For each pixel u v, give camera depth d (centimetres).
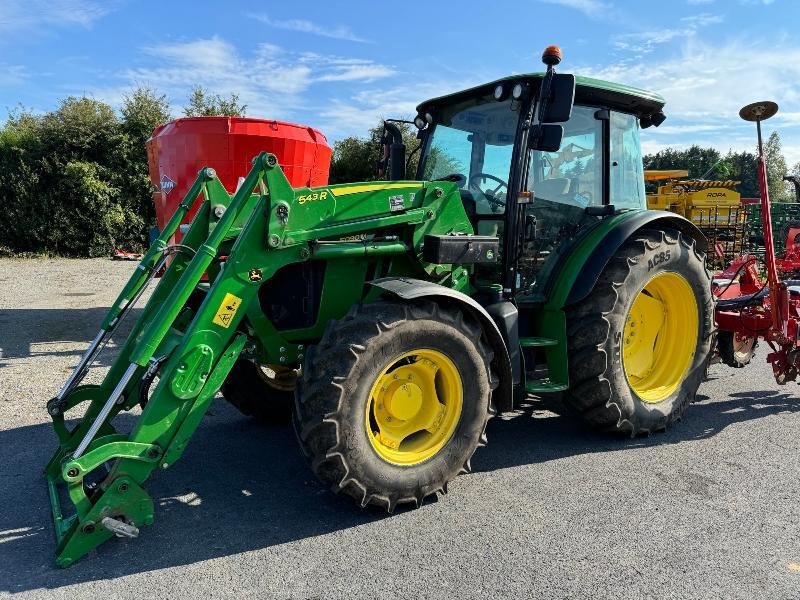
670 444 403
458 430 319
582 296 376
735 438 413
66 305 930
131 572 255
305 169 707
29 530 286
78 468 254
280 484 341
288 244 298
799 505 316
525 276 397
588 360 384
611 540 281
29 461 365
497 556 268
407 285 302
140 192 1755
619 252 397
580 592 243
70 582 247
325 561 264
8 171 1639
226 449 392
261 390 423
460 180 432
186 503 317
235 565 261
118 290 1082
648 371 440
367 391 288
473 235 365
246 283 289
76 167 1639
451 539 282
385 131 487
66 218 1672
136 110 1750
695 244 444
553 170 406
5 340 696
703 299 432
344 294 344
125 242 1762
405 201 342
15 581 247
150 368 281
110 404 273
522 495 327
